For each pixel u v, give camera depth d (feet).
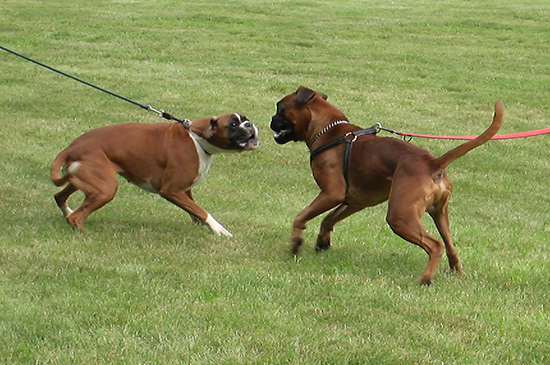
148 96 56.90
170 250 26.81
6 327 19.93
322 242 27.73
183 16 91.04
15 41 74.84
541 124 55.06
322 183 26.07
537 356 19.42
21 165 38.96
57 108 52.13
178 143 28.40
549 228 33.37
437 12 98.17
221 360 18.48
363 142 25.49
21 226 28.91
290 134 27.20
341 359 18.72
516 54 77.51
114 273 24.12
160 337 19.52
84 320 20.54
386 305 22.30
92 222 29.99
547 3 104.53
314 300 22.62
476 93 63.10
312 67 70.03
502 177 42.19
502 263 26.96
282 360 18.61
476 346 19.76
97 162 27.99
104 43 76.48
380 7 101.50
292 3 102.12
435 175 23.58
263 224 31.01
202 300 22.16
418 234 23.53
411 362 18.67
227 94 58.65
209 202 34.37
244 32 84.23
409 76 68.49
